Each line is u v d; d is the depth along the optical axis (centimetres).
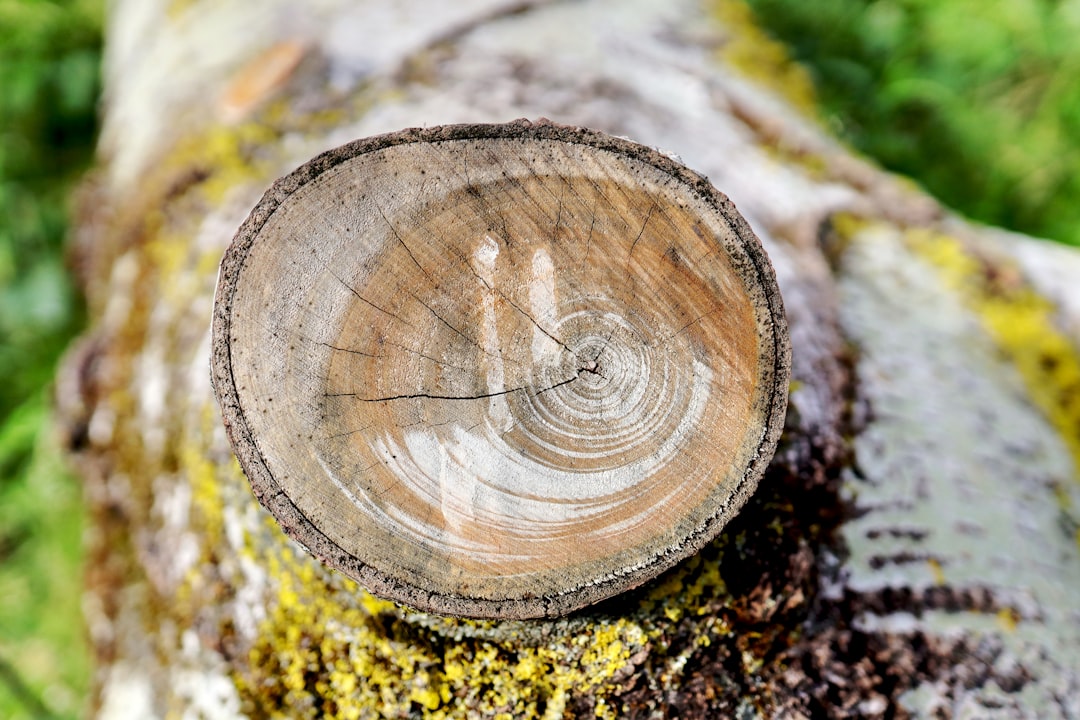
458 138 32
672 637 34
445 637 35
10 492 64
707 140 44
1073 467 41
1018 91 64
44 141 78
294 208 31
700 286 32
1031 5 64
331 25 47
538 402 32
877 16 67
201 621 38
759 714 35
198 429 40
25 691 55
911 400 39
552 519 32
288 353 31
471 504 32
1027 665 36
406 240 31
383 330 31
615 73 46
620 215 32
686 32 53
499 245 32
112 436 47
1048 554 38
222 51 50
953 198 62
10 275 69
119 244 51
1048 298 44
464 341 32
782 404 32
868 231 44
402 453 32
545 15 48
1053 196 61
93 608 50
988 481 39
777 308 32
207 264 42
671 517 32
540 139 32
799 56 64
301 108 45
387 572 32
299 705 36
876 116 64
